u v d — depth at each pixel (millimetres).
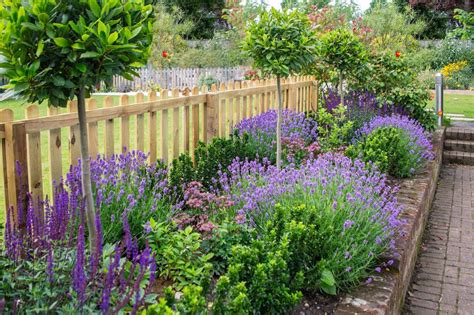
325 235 2938
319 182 3674
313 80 9469
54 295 2035
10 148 2988
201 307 2025
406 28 25359
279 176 3779
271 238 2725
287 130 6086
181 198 3859
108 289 1908
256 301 2281
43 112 9922
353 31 11148
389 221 3404
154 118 4500
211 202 3594
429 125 9070
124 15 2367
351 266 2953
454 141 9859
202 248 3004
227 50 23203
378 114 8141
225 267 2943
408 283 4059
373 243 3215
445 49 24656
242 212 3205
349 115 7496
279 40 4785
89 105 3658
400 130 6559
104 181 3262
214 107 5441
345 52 7211
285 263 2361
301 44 4777
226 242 2971
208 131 5457
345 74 8195
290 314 2580
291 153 5453
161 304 1924
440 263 4719
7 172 3004
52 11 2156
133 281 2449
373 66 8664
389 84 9000
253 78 9883
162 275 2789
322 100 9109
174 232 3070
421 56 23031
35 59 2186
